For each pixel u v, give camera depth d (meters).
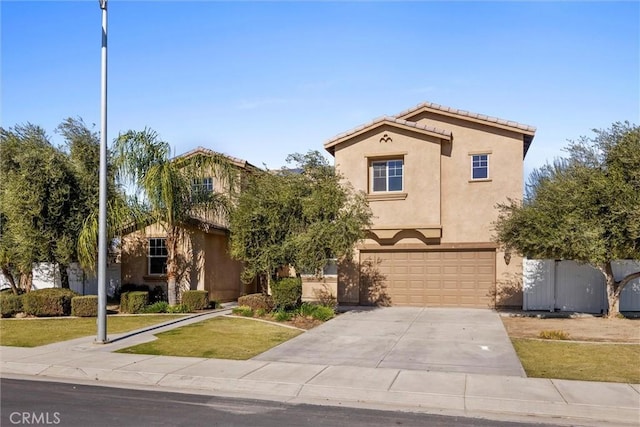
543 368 10.64
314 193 17.38
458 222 20.41
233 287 23.69
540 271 19.31
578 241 15.07
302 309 17.64
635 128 15.83
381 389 9.22
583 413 8.04
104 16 13.54
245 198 18.14
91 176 19.92
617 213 15.00
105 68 13.59
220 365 11.06
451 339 13.80
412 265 20.78
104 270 13.59
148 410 8.09
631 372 10.27
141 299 18.98
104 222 13.55
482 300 20.03
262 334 14.63
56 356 11.98
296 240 16.95
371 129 20.95
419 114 21.45
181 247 21.30
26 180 18.58
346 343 13.43
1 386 9.72
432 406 8.49
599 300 18.78
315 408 8.31
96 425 7.26
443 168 20.72
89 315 18.23
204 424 7.37
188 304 19.31
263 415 7.88
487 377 9.95
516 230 16.67
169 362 11.34
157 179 18.45
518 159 20.08
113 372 10.55
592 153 16.33
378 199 20.83
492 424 7.56
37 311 18.45
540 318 17.38
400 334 14.58
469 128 20.66
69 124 20.48
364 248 21.06
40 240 18.86
